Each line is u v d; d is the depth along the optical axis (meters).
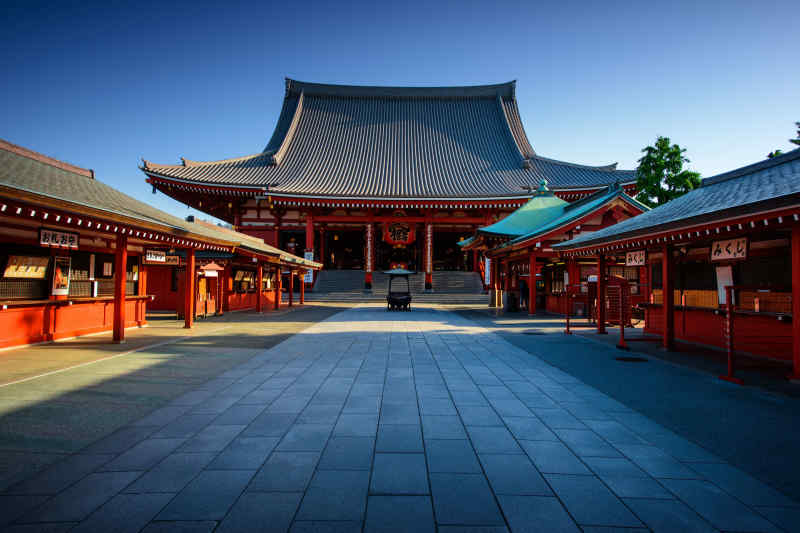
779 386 6.29
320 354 8.92
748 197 7.05
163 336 11.53
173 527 2.76
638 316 17.00
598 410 5.21
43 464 3.66
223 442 4.17
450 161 41.41
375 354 8.95
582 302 18.03
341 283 35.50
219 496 3.15
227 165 37.38
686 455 3.92
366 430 4.51
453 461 3.77
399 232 36.62
